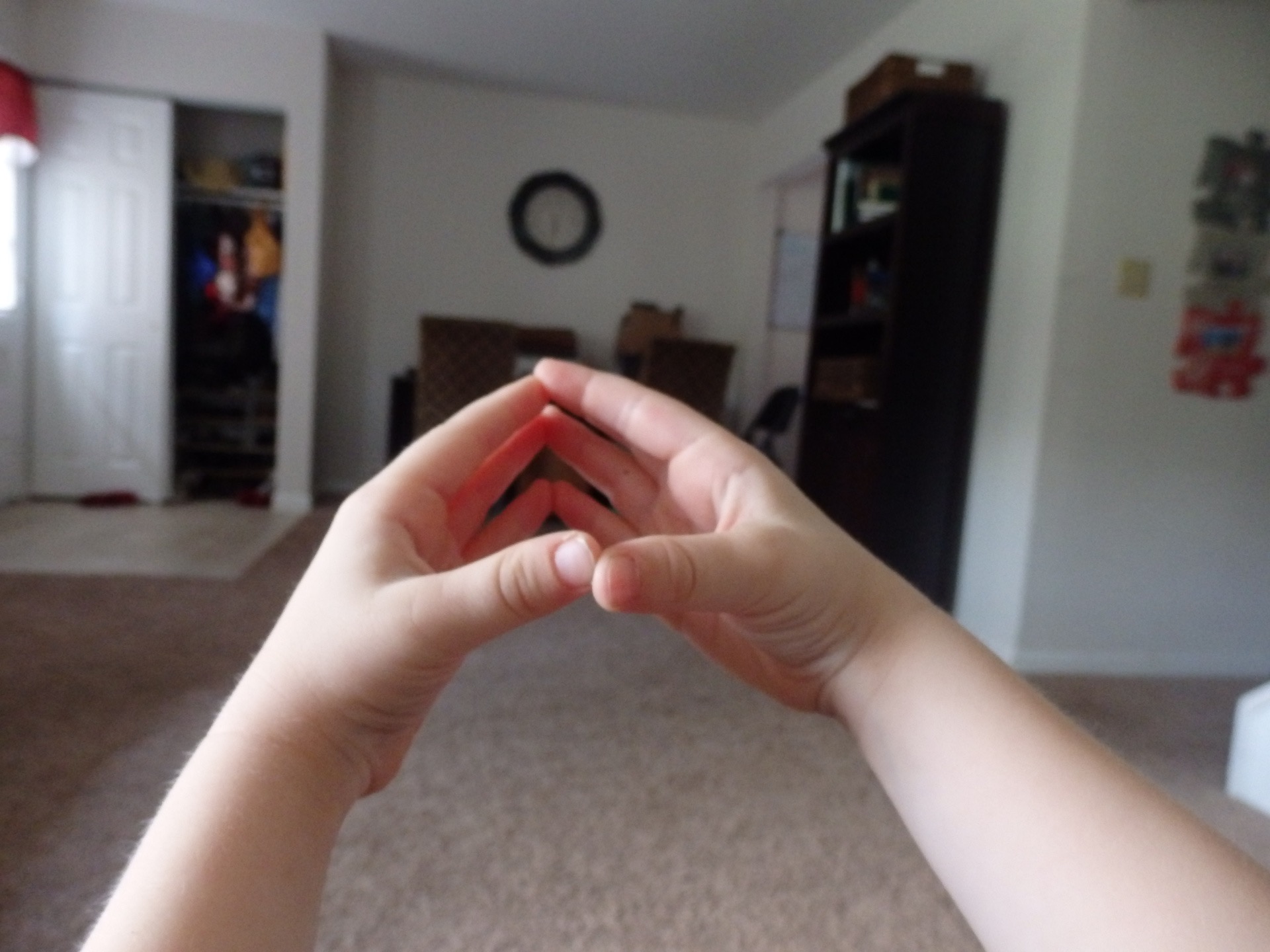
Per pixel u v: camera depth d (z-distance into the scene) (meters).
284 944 0.23
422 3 3.93
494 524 0.42
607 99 5.11
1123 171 2.36
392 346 5.11
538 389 0.43
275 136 4.79
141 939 0.22
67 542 3.32
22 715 1.71
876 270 3.17
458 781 1.55
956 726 0.32
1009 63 2.67
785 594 0.32
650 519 0.43
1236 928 0.24
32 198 4.11
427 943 1.11
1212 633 2.59
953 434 2.71
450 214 5.11
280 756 0.26
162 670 2.01
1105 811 0.27
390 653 0.26
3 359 3.97
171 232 4.29
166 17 4.12
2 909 1.12
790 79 4.51
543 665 2.22
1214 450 2.51
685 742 1.78
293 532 3.82
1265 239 2.45
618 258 5.32
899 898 1.27
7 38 3.85
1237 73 2.39
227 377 4.64
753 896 1.25
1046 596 2.48
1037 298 2.44
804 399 3.38
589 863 1.31
